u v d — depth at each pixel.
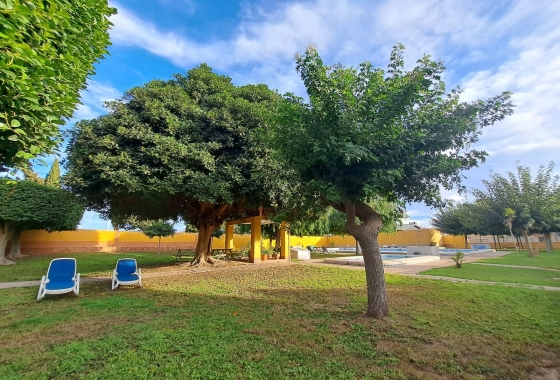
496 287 8.41
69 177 10.50
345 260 15.98
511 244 37.03
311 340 4.41
